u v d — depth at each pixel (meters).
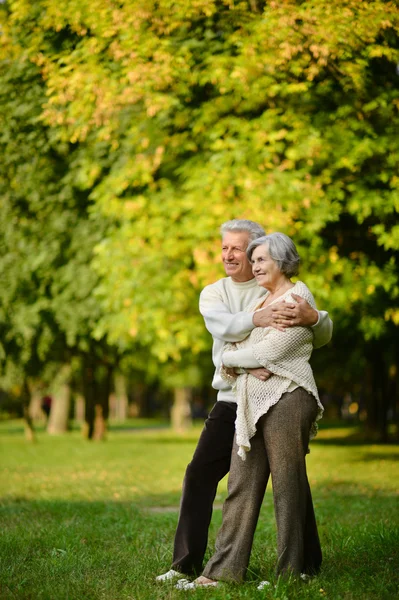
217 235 14.30
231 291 6.35
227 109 14.59
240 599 5.36
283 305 5.67
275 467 5.70
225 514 5.91
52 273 20.73
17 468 20.44
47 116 14.21
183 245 15.21
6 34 14.92
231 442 6.16
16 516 10.16
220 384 6.20
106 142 16.02
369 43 12.65
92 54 13.70
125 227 15.87
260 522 9.48
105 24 13.23
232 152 14.18
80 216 19.78
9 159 17.14
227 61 13.28
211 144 14.44
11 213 19.80
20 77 15.20
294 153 13.70
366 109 13.62
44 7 14.21
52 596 5.43
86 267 20.27
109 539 8.10
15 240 20.19
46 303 21.84
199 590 5.57
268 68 12.97
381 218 14.39
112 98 13.52
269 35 12.47
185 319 16.16
